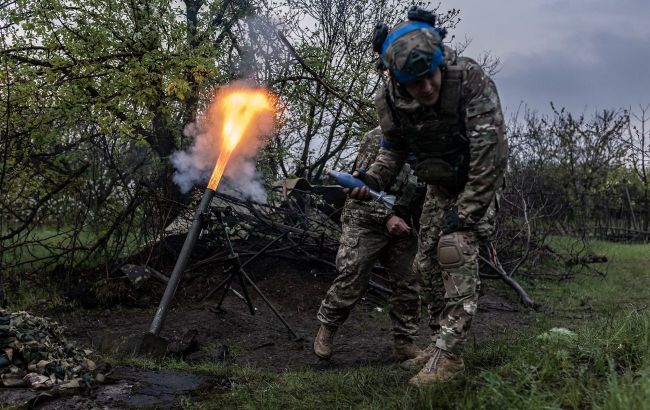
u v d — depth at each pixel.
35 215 7.21
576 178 16.16
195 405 3.26
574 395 2.58
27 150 6.64
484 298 7.28
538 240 9.54
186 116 8.22
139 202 6.85
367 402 3.16
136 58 7.05
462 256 3.19
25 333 3.53
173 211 7.16
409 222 4.25
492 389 2.60
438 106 3.06
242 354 4.81
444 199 3.46
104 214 7.37
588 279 8.86
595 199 16.39
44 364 3.39
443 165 3.19
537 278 8.66
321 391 3.49
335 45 9.50
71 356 3.69
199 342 5.04
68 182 6.87
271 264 7.09
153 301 6.23
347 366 4.41
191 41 7.97
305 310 6.32
